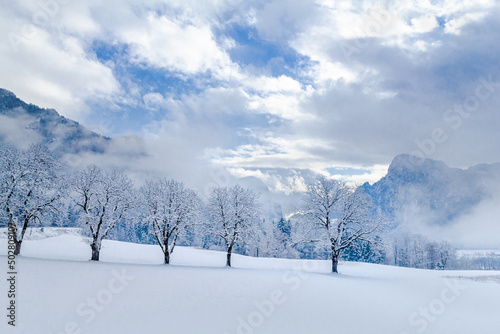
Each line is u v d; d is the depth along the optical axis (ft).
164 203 136.77
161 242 136.15
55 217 119.65
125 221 138.21
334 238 134.31
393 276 141.38
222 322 49.14
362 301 72.02
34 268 78.95
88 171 123.54
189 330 44.65
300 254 281.54
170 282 77.36
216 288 74.02
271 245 262.06
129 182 132.46
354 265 183.83
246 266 163.53
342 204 138.31
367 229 133.08
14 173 107.14
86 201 122.52
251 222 146.61
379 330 50.60
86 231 125.59
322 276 111.55
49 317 45.78
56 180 115.96
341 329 49.70
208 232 149.38
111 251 177.58
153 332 42.93
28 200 108.68
